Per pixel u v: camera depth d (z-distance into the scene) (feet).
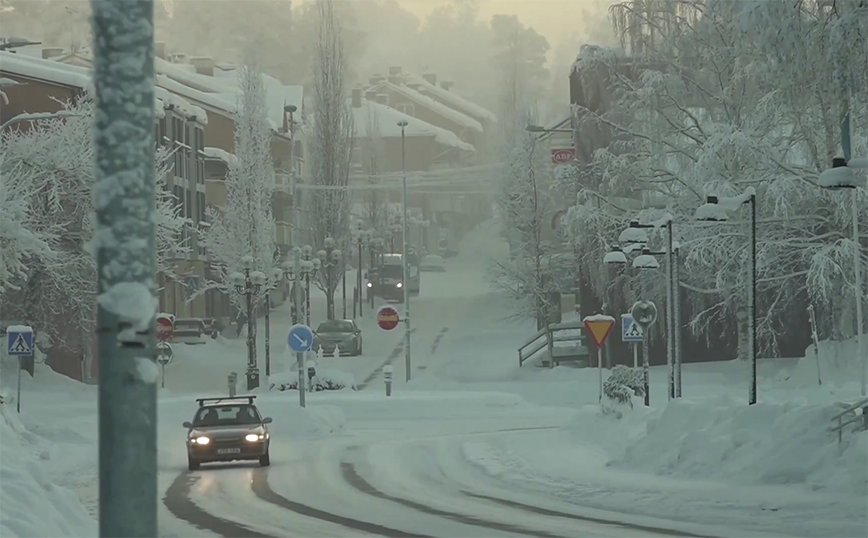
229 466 281.54
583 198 539.29
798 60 214.28
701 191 479.41
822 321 538.47
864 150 390.83
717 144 457.68
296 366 593.42
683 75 495.82
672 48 494.18
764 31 213.05
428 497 208.44
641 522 164.66
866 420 200.34
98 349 54.08
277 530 169.27
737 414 225.97
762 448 210.59
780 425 210.18
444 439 339.36
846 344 460.55
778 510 168.76
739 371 530.68
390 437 354.95
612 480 221.05
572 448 290.76
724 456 217.15
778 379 485.15
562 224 536.83
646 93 495.82
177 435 383.45
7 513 133.08
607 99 538.47
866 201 440.45
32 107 615.98
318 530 168.25
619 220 529.45
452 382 581.12
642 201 539.29
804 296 543.39
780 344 559.79
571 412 455.63
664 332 544.21
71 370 601.62
